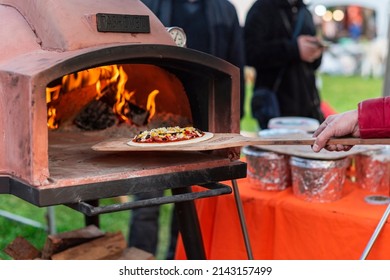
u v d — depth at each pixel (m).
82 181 1.40
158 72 1.82
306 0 3.44
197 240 2.03
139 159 1.65
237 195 1.90
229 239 2.15
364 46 8.22
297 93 3.29
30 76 1.33
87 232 2.07
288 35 3.28
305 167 1.97
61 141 1.96
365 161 2.08
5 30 1.63
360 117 1.51
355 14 7.80
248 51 3.28
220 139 1.56
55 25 1.56
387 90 3.18
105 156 1.70
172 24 2.88
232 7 3.05
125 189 1.46
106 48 1.42
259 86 3.36
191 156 1.68
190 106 1.81
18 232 3.69
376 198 2.00
